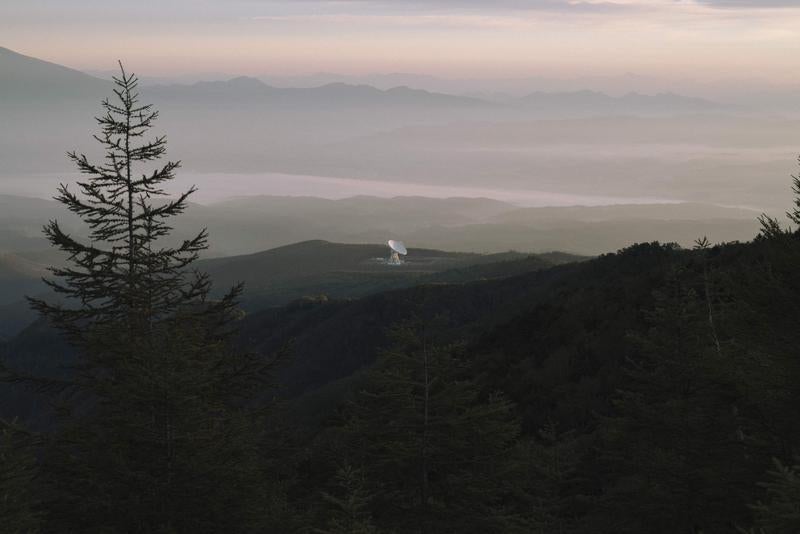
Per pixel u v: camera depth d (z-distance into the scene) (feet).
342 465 54.13
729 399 51.31
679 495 51.72
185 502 39.50
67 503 38.96
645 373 60.08
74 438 40.50
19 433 41.63
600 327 111.86
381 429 47.98
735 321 45.62
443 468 47.83
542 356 113.50
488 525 45.68
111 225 51.72
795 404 42.70
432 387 49.32
